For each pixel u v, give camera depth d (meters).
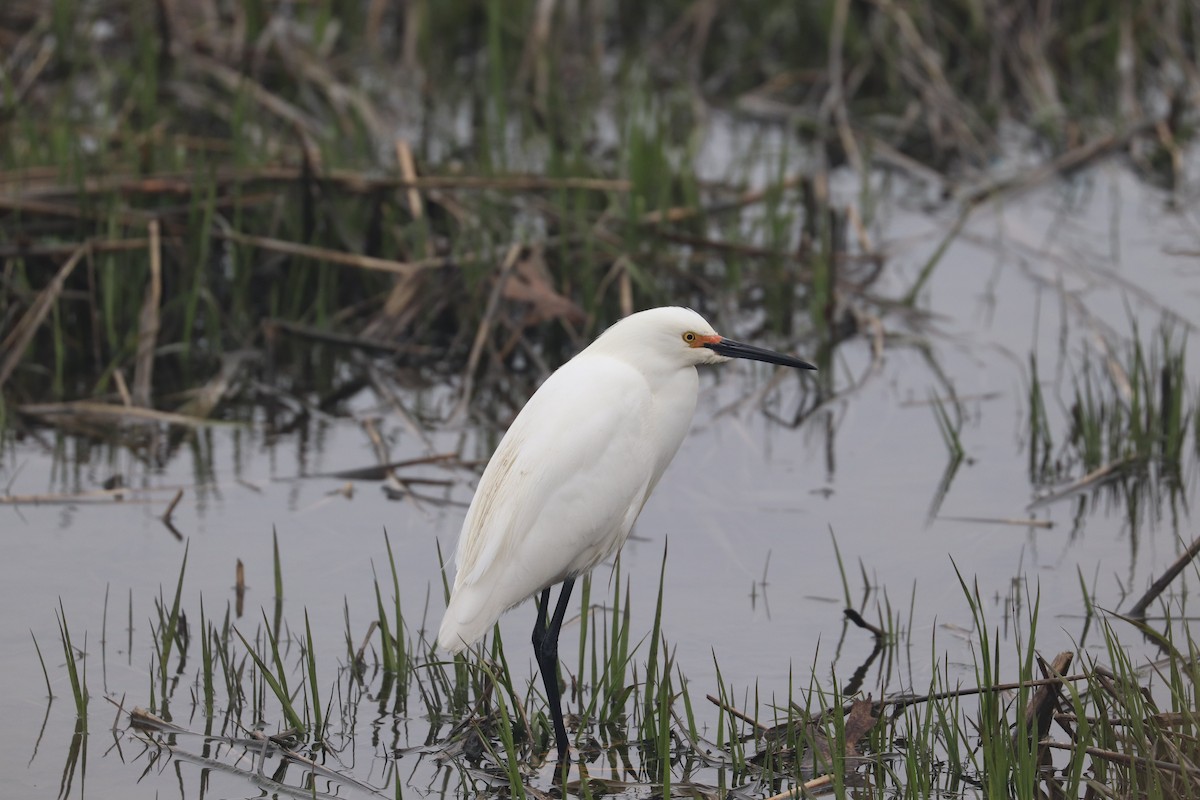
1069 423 13.04
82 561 10.56
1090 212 17.97
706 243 15.62
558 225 15.90
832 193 18.64
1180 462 12.15
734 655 9.40
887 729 8.45
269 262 15.26
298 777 8.06
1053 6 22.25
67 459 12.38
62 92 18.23
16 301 14.50
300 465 12.31
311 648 8.45
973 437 12.81
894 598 10.09
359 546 10.90
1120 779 7.43
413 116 20.42
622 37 23.62
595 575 10.54
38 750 8.25
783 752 8.15
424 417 13.40
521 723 8.62
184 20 20.48
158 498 11.59
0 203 14.34
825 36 22.23
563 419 8.56
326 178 15.23
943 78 20.31
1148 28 21.69
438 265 14.84
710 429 13.07
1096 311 15.32
